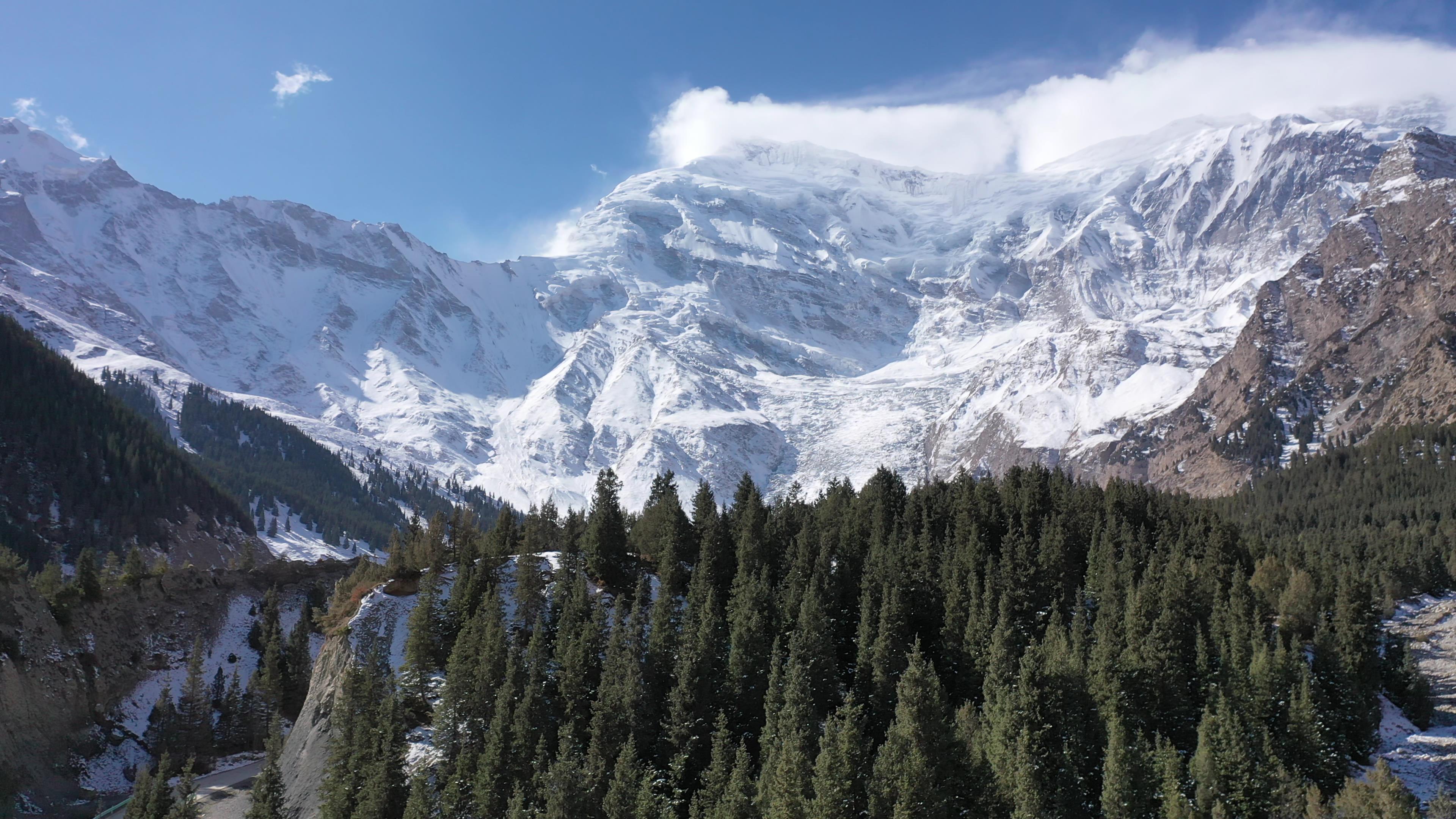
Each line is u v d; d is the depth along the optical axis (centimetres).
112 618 18250
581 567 15225
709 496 16962
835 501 18350
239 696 17662
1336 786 10000
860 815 9431
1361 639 11825
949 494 18025
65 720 15462
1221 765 9512
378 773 10794
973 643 12112
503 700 11150
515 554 16050
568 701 11600
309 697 14650
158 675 18300
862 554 15462
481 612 13550
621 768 9900
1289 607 12975
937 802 9231
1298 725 10206
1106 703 10681
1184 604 12425
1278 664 10825
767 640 12356
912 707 9831
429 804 10194
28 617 15912
